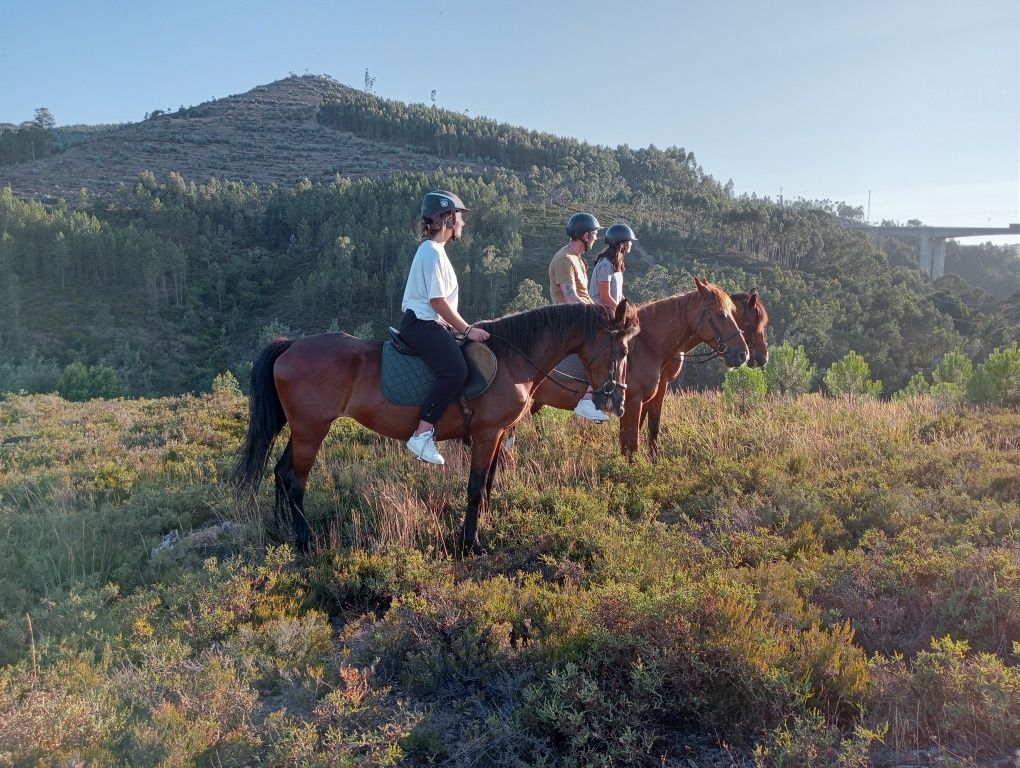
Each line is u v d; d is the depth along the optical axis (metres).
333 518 6.12
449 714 3.34
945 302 122.94
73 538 5.43
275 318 126.81
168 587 4.82
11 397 14.31
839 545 5.40
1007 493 6.20
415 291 5.09
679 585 4.01
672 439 8.38
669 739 3.11
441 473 6.82
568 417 8.81
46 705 3.01
